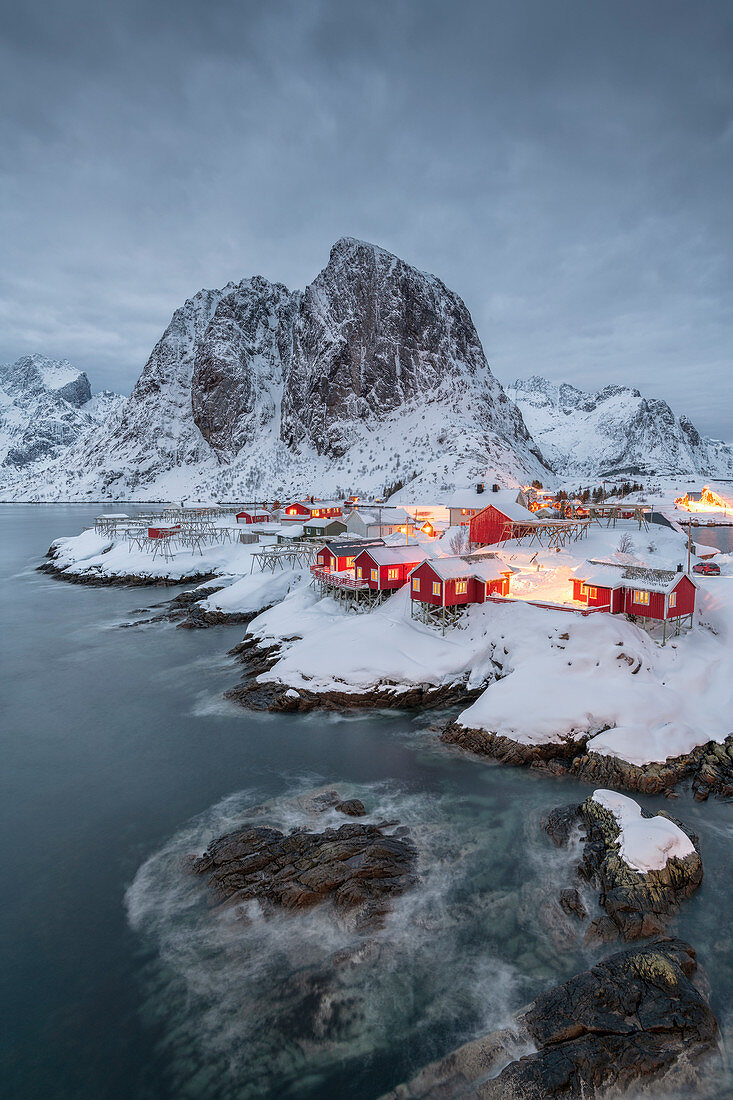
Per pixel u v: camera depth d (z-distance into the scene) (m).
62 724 31.66
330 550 50.12
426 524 74.25
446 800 23.14
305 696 33.31
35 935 16.58
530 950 15.48
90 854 20.27
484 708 28.84
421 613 40.41
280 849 19.36
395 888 17.62
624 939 15.59
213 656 42.88
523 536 62.84
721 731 26.73
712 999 13.90
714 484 174.62
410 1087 12.14
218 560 74.56
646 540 61.22
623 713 26.89
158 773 26.05
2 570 84.38
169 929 16.64
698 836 19.95
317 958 15.43
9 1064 13.02
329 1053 13.01
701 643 33.56
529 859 19.19
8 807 23.41
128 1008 14.27
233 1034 13.54
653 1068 11.93
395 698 32.75
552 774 25.00
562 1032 12.73
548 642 32.84
